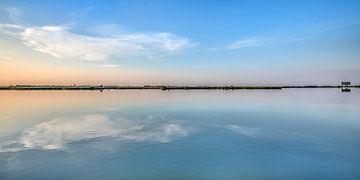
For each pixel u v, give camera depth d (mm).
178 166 13586
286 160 14430
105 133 21156
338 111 35438
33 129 22828
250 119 28312
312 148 16703
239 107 40938
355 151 16016
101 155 15367
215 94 86312
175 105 44219
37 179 12016
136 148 16750
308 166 13555
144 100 56406
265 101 53375
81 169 13180
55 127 23734
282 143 17938
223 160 14453
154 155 15320
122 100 56625
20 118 29203
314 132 21391
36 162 14211
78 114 32562
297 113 33438
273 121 26938
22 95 80062
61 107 41375
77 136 20078
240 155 15359
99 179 12023
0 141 18562
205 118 28969
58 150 16359
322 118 29047
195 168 13281
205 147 16984
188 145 17469
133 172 12773
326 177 12148
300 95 79812
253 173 12672
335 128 23094
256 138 19391
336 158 14719
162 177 12219
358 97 68000
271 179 11969
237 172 12797
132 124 25219
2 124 25234
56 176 12336
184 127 23672
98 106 42781
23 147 17031
